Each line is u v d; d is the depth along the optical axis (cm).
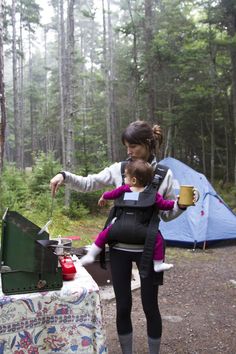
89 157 1097
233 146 2033
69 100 1061
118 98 3081
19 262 193
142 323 365
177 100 2044
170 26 1745
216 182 1986
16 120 2739
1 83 484
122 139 244
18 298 184
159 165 243
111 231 235
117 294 241
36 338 188
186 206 223
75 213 952
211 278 532
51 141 4266
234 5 1460
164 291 473
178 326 367
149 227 228
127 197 232
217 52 1778
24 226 215
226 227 730
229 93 2031
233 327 366
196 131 2105
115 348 311
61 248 215
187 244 712
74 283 202
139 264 232
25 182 1134
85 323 194
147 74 1716
